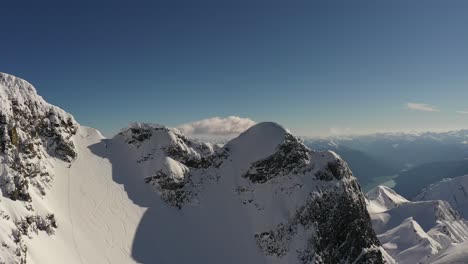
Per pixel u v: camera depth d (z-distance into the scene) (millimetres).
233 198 121500
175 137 131375
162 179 119375
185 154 129250
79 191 105562
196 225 112625
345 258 108500
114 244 94625
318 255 104062
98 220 99312
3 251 64625
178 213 114938
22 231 75438
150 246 99375
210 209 118438
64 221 92312
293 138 126875
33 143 101562
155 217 109312
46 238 82000
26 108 104250
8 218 73312
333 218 111875
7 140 88062
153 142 129375
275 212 112500
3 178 81000
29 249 73562
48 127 112312
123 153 128125
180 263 99000
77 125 129750
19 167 88688
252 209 117125
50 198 96125
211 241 108688
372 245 116062
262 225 111312
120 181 116688
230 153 134250
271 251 106000
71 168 112125
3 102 93000
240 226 113625
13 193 80312
